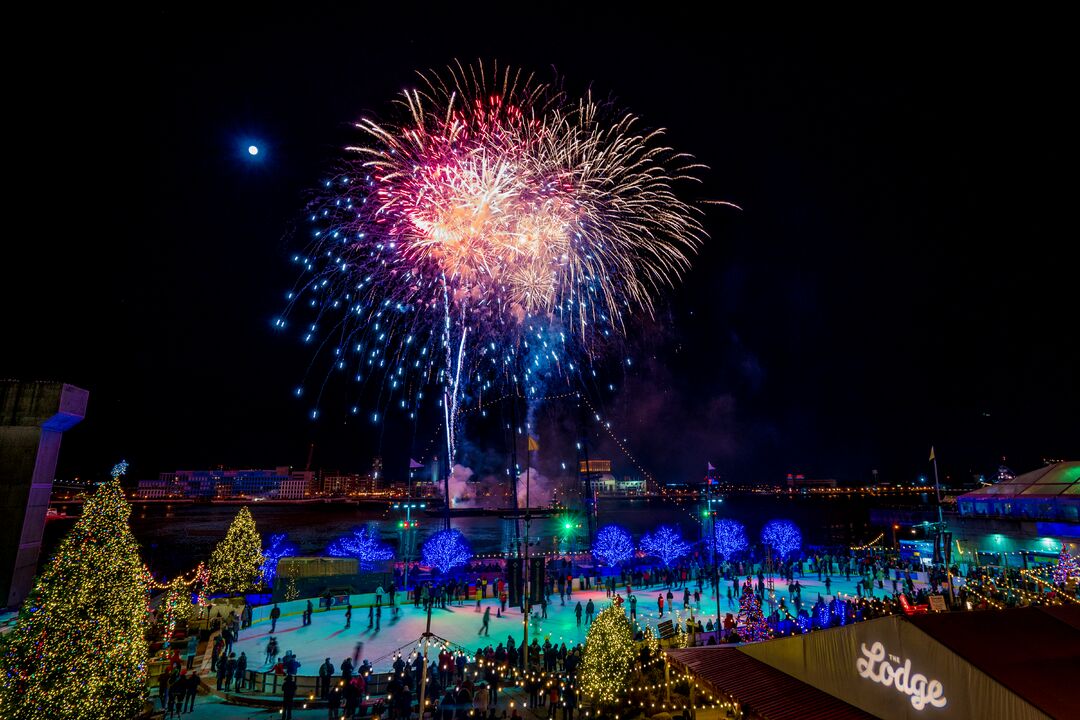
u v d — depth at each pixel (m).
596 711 20.58
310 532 156.50
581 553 65.19
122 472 16.91
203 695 24.16
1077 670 10.09
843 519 184.00
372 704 22.12
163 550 94.94
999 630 11.14
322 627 34.94
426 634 16.84
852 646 12.28
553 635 32.72
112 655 15.27
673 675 22.94
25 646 14.73
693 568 51.22
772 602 37.22
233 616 33.34
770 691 13.18
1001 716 9.48
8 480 33.41
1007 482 53.66
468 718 20.42
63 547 15.66
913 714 10.83
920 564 50.97
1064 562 38.69
